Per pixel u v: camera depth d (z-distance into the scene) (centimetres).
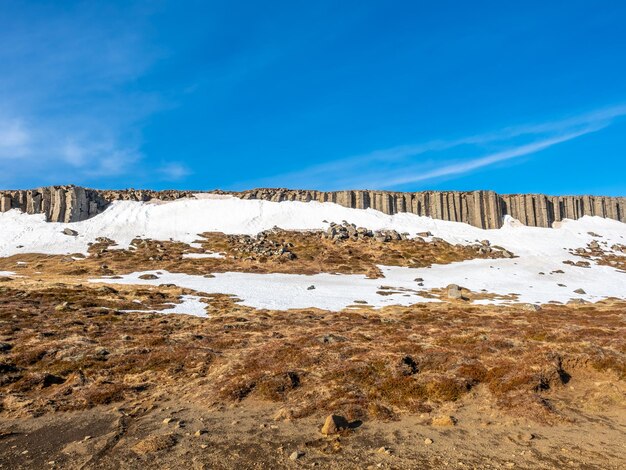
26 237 11188
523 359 2094
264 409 1789
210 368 2397
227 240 12188
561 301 6575
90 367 2403
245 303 5703
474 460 1261
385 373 2075
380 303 6100
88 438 1514
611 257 11700
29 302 4762
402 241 12794
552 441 1375
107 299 5359
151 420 1692
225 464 1284
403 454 1317
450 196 15500
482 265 10481
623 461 1220
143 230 12762
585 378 1920
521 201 15225
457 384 1883
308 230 13662
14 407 1839
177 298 5772
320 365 2270
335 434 1486
